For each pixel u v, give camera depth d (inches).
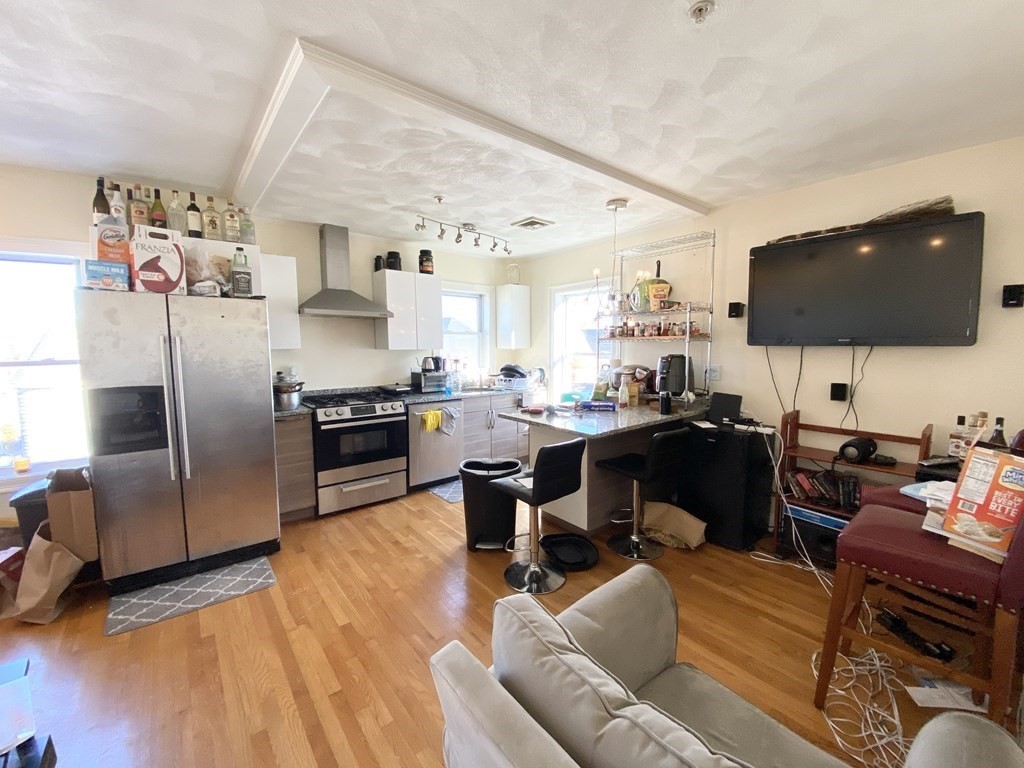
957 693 63.1
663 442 99.8
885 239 94.2
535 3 51.7
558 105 74.4
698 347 137.6
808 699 64.0
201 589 94.3
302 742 57.7
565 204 126.3
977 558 51.6
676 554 109.6
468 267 196.2
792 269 108.6
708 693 46.6
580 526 119.8
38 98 72.7
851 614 71.6
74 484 96.0
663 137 85.7
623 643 46.8
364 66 63.1
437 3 51.8
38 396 109.3
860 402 105.0
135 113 78.0
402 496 150.6
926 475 83.7
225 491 103.3
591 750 28.1
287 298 135.3
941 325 88.2
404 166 99.7
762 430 109.4
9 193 99.7
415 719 61.1
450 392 171.6
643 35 57.2
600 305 157.2
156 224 101.5
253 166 95.3
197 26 56.0
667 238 146.6
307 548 113.3
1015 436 79.2
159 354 93.7
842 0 50.9
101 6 52.1
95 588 95.4
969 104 73.0
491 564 104.7
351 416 136.6
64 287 110.3
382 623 82.4
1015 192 83.9
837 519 98.7
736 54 60.9
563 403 142.7
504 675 36.3
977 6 51.6
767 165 98.8
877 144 88.1
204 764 54.7
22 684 46.9
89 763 54.7
